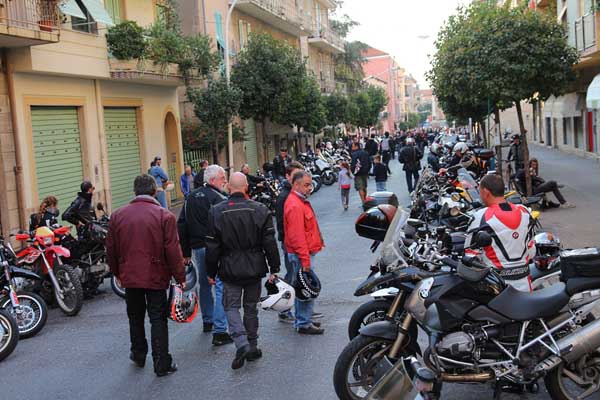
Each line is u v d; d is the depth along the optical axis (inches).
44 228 406.6
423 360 209.2
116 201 808.3
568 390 213.9
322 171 1176.8
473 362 200.1
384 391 137.3
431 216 527.2
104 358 297.6
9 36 542.6
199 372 268.8
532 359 199.0
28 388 265.0
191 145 1070.4
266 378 255.8
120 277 270.1
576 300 202.7
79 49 690.2
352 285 401.7
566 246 469.4
